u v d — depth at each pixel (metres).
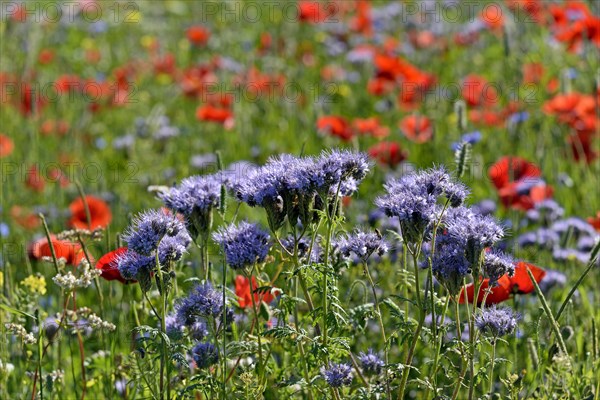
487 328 5.21
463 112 9.12
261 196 5.13
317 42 18.61
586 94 13.05
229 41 19.02
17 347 6.89
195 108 15.51
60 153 13.27
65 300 5.78
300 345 5.29
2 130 14.40
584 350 6.55
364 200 10.12
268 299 6.25
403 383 5.18
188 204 5.29
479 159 10.65
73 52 19.78
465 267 5.02
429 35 16.78
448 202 5.18
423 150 11.81
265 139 13.13
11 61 17.44
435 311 5.50
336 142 12.23
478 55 16.52
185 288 7.48
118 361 6.38
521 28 15.53
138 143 12.79
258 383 5.52
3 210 10.96
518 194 9.09
